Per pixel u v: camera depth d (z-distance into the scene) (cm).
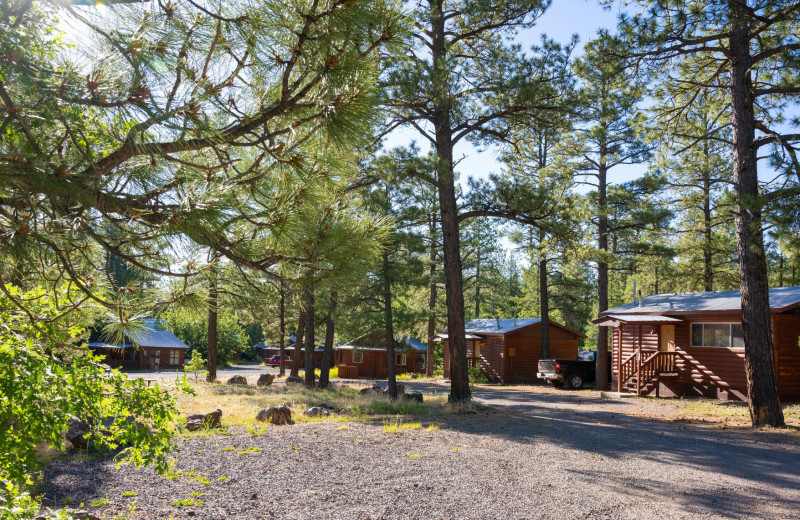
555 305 3647
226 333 6069
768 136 1252
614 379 2341
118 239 258
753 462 859
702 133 1576
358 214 342
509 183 1595
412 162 1512
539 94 1466
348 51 276
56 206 230
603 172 2591
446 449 881
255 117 281
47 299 342
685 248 2767
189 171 289
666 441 1048
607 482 702
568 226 1600
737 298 2033
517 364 3303
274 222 279
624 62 1341
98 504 503
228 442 838
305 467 698
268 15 257
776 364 1786
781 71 1403
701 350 2048
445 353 3778
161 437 353
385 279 2083
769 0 1079
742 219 1325
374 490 609
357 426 1101
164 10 245
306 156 305
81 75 223
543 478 710
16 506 321
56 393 303
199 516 487
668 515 566
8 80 216
